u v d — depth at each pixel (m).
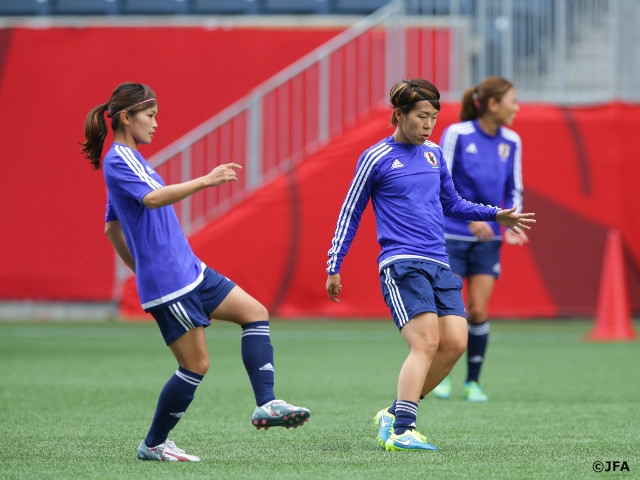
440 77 49.97
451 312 17.09
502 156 25.38
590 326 49.12
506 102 25.00
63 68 55.41
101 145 15.65
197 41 55.44
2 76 55.44
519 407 23.08
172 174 54.53
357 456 15.98
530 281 48.75
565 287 48.72
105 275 54.38
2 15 60.25
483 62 49.38
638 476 14.10
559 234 48.75
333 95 52.75
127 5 60.00
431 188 17.08
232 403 23.77
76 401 23.91
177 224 15.49
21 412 21.94
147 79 55.47
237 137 54.03
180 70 55.41
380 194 17.12
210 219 52.38
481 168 25.17
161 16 59.69
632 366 32.53
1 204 54.88
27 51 55.47
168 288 15.05
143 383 27.83
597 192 48.75
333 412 22.17
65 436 18.45
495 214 17.55
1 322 51.47
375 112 49.16
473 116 25.50
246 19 57.31
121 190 15.10
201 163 54.12
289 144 53.28
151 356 35.66
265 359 15.48
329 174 48.78
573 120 48.78
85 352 37.06
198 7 59.25
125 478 13.95
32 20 59.62
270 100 53.38
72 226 54.62
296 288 48.75
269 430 19.42
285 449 16.92
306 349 38.34
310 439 18.23
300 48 55.19
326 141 51.28
